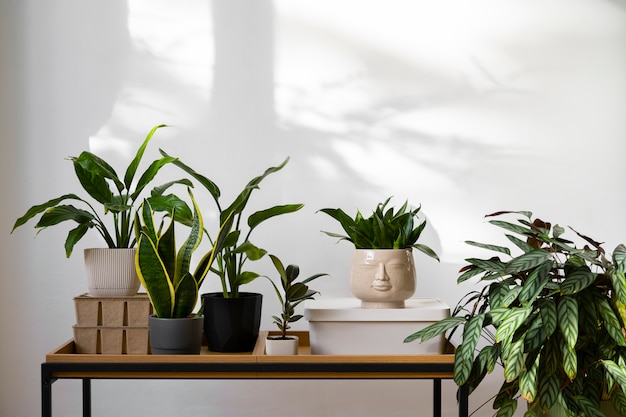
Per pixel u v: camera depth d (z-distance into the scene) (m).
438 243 2.75
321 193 2.73
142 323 2.09
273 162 2.72
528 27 2.75
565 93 2.75
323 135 2.73
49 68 2.70
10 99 2.69
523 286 1.95
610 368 1.88
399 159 2.74
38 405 2.71
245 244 2.17
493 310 1.97
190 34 2.72
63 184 2.70
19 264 2.70
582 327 1.93
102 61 2.71
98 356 2.00
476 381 2.03
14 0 2.69
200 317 2.08
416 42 2.74
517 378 2.05
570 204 2.75
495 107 2.75
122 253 2.12
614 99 2.75
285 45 2.72
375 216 2.14
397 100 2.74
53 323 2.70
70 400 2.71
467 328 1.98
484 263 2.08
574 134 2.76
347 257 2.72
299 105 2.72
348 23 2.73
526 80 2.75
